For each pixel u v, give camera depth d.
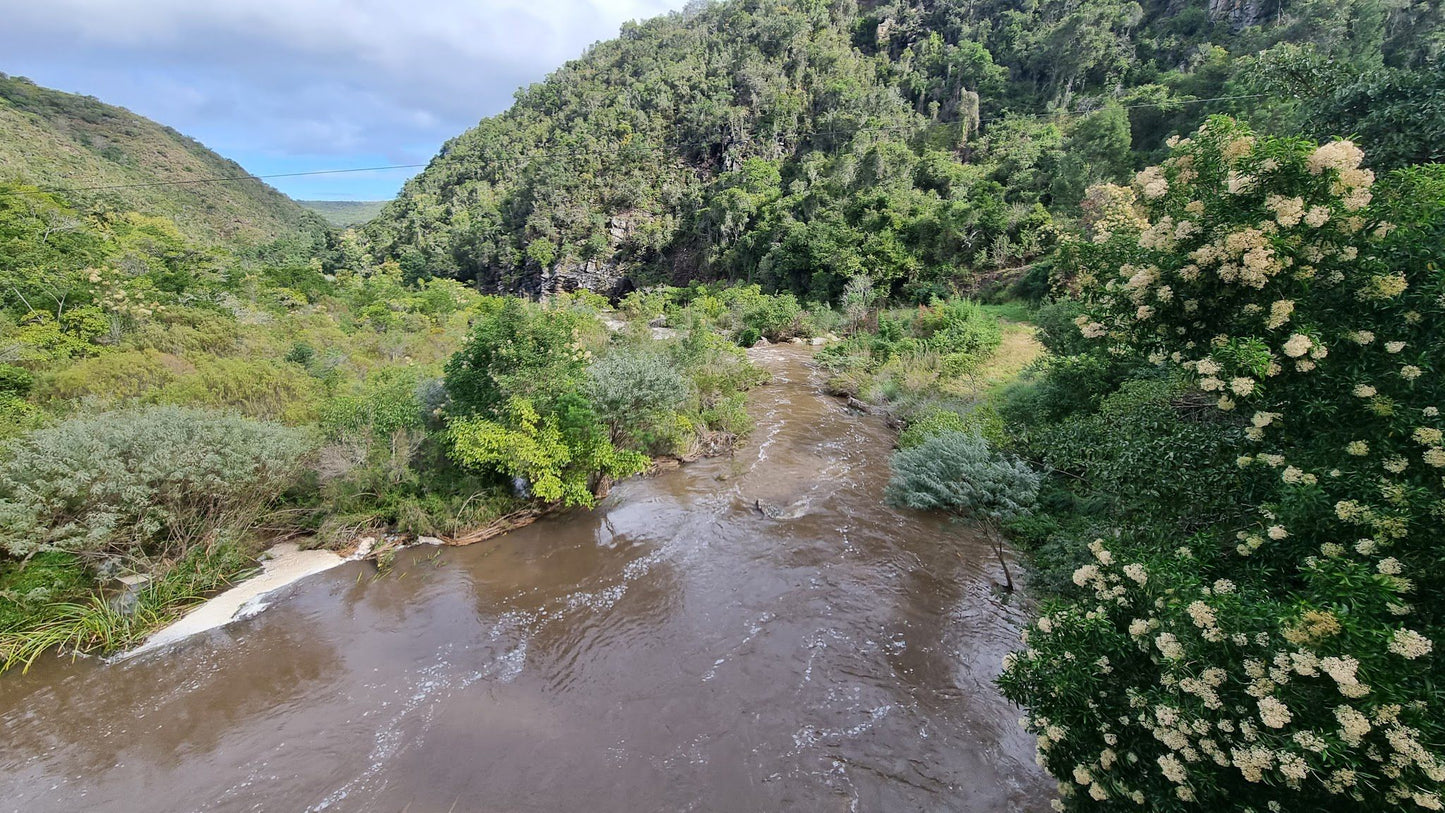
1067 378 11.48
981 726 5.78
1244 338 3.46
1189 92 39.97
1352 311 3.44
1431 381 3.16
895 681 6.42
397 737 5.79
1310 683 2.76
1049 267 28.47
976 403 14.03
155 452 7.87
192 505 8.42
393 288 42.88
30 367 12.80
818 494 11.36
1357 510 3.06
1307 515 3.29
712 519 10.49
